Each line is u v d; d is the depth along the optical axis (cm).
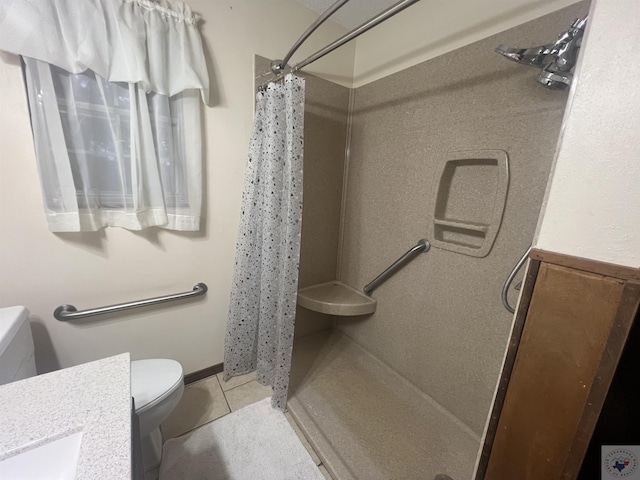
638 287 40
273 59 141
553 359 51
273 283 137
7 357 77
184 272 137
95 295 115
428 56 132
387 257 166
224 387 151
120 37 96
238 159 140
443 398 140
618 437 47
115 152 105
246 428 126
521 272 104
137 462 60
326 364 173
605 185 43
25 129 91
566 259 48
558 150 48
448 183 131
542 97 94
